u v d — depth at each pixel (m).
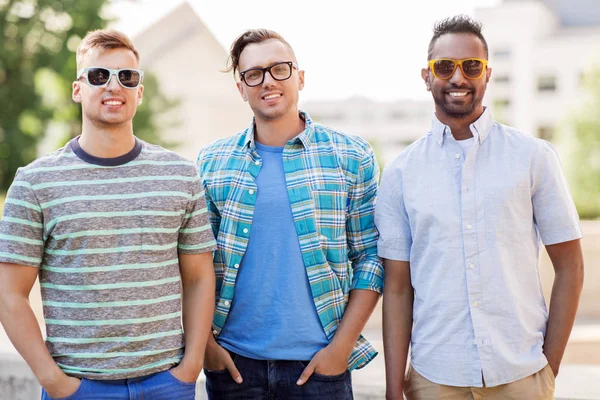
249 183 2.50
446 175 2.33
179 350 2.26
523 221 2.28
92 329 2.12
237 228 2.48
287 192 2.48
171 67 27.72
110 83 2.17
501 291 2.24
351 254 2.60
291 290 2.45
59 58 16.86
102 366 2.12
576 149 24.88
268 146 2.56
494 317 2.25
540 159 2.28
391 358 2.43
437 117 2.40
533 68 43.84
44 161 2.16
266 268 2.46
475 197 2.27
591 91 25.78
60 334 2.14
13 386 3.22
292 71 2.51
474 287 2.25
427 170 2.36
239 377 2.46
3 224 2.12
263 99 2.49
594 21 48.66
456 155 2.33
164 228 2.20
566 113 26.06
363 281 2.48
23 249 2.11
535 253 2.32
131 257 2.14
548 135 44.00
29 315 2.12
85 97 2.19
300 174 2.50
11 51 16.75
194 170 2.31
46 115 17.22
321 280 2.45
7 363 3.22
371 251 2.55
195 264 2.34
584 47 43.03
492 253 2.25
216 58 28.30
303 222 2.46
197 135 27.84
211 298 2.35
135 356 2.15
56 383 2.09
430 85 2.40
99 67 2.17
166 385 2.20
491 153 2.31
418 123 57.22
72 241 2.11
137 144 2.26
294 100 2.53
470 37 2.33
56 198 2.12
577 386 2.87
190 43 27.98
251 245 2.48
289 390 2.45
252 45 2.51
